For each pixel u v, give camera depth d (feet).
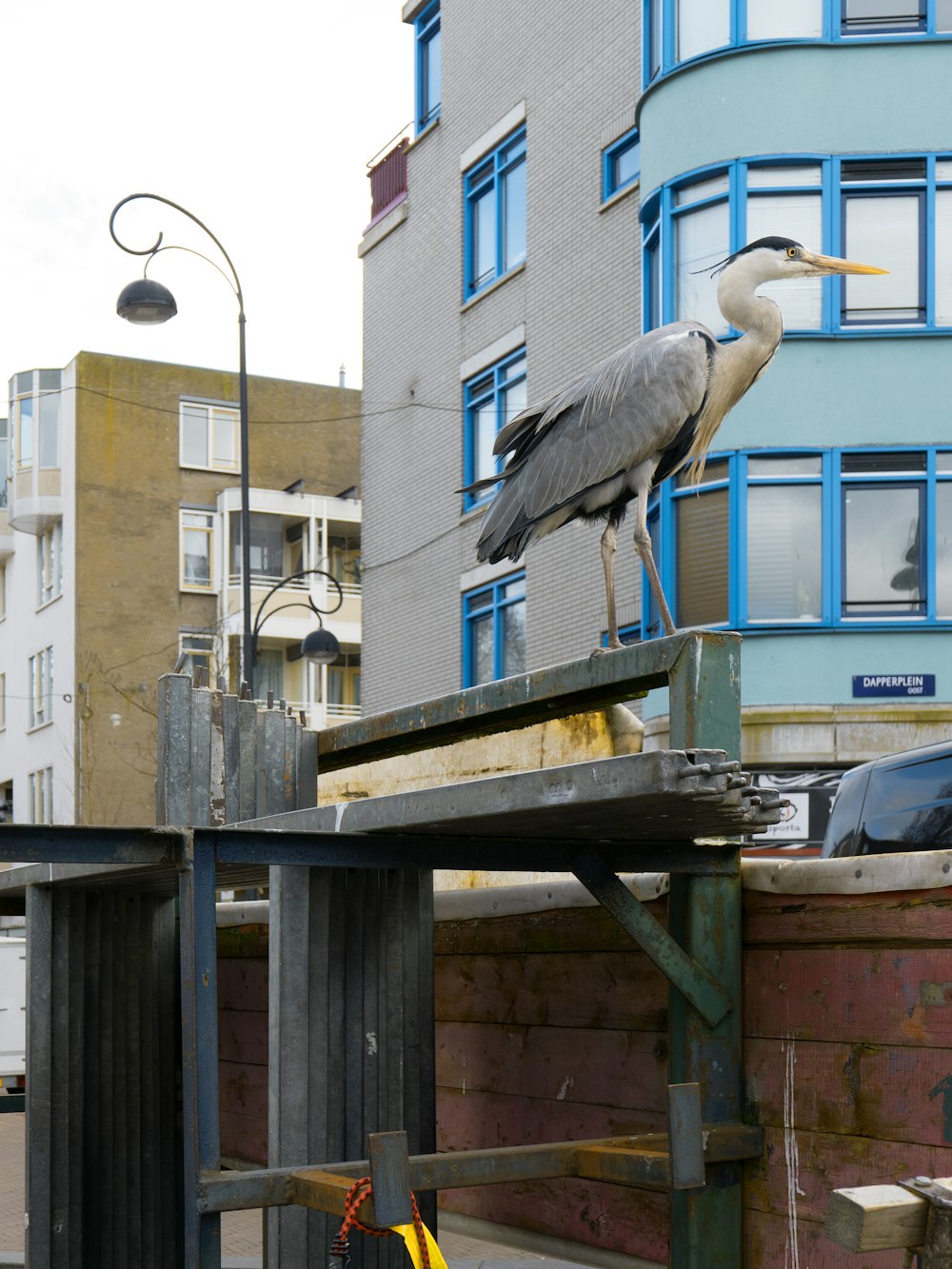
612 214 69.36
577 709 17.25
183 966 14.32
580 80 72.38
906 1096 13.46
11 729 172.45
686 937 15.31
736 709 14.10
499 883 33.78
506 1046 19.38
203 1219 14.02
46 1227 19.90
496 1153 14.24
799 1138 14.53
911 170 59.62
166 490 159.22
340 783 38.11
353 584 162.81
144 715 155.12
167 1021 21.75
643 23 65.62
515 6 78.02
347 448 168.04
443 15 85.25
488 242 80.38
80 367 157.48
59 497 158.51
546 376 73.82
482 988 19.95
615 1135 17.12
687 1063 15.20
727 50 60.49
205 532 160.25
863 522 58.85
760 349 17.58
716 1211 14.97
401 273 87.97
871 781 21.54
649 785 11.81
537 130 75.61
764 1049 15.06
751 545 58.90
